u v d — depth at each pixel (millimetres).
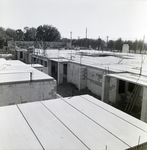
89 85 20266
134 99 15117
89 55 33438
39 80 12664
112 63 22969
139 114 13750
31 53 35812
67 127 5301
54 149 4309
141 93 14773
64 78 26234
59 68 23422
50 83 13102
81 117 5969
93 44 58719
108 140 4738
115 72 16234
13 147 4336
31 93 12562
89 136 4895
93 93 19531
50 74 27094
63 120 5707
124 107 15250
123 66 20391
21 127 5219
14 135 4820
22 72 15320
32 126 5289
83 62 22938
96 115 6141
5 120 5590
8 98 11852
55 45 52562
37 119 5711
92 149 4352
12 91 11906
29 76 13664
